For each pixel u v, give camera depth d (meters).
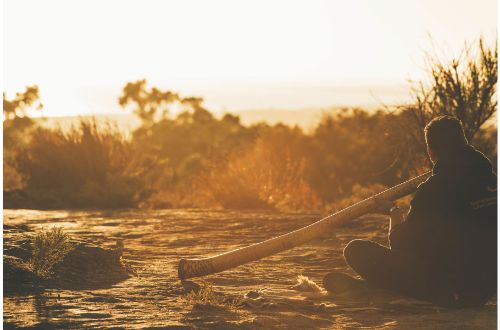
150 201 19.83
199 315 6.23
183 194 21.62
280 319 6.12
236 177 19.17
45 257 7.78
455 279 6.61
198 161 41.81
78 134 21.95
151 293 7.09
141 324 5.88
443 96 15.17
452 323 6.05
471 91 15.09
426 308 6.58
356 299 6.91
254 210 16.86
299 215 14.94
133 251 9.98
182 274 7.43
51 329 5.72
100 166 21.45
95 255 8.34
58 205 18.89
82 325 5.84
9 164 22.73
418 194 6.67
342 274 7.17
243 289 7.42
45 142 22.12
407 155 16.41
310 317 6.23
